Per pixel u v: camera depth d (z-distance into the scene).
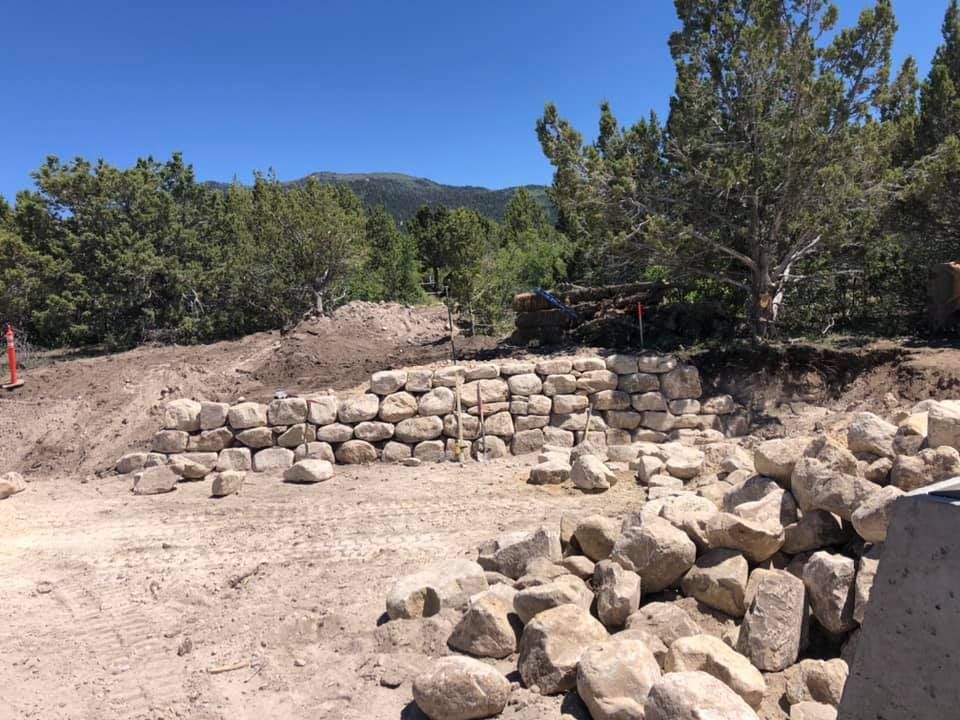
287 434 9.45
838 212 10.57
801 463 4.50
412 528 6.69
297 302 20.05
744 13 11.41
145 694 3.98
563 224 22.89
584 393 10.46
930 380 9.34
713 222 11.95
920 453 4.16
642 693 3.19
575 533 5.04
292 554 6.14
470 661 3.54
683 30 11.63
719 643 3.53
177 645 4.56
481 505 7.29
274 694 3.90
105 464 9.50
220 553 6.25
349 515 7.20
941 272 11.31
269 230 19.55
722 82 11.36
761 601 3.65
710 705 2.74
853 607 3.59
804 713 3.10
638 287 13.77
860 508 3.77
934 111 12.70
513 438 10.08
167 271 19.23
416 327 16.95
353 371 12.97
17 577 5.84
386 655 4.14
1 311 19.44
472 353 13.52
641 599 4.32
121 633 4.77
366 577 5.53
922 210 11.75
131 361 13.84
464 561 4.97
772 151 11.17
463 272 18.05
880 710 2.42
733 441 9.81
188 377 12.40
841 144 10.43
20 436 10.32
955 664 2.24
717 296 13.29
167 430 9.35
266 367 13.48
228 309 20.39
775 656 3.52
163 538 6.71
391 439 9.73
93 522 7.29
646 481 7.54
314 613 4.91
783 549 4.33
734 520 4.15
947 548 2.29
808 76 10.71
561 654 3.60
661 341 12.21
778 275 11.91
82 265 19.62
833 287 12.86
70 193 19.52
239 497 8.05
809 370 10.68
